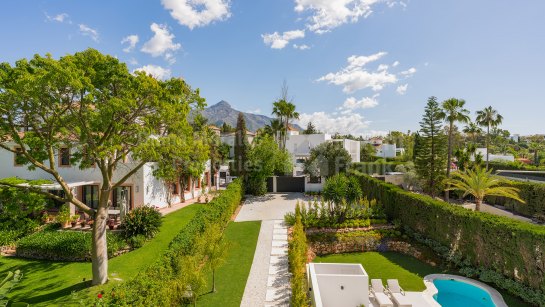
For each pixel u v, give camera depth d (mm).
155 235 17406
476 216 13570
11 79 9391
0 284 4082
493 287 12242
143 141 11977
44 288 11703
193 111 14266
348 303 10906
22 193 11242
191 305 10422
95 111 10922
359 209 20875
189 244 11891
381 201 22703
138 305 7340
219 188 36844
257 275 13047
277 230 19438
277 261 14570
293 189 34125
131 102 10477
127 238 16016
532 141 108812
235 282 12367
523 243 11234
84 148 12250
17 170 21875
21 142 10594
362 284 10914
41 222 18875
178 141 12430
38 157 11133
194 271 10055
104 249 12117
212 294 11352
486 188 23062
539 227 11328
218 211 17375
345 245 17172
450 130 32125
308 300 9938
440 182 29156
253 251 15859
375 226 19500
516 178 31344
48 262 14406
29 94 8875
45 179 20812
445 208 15508
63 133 11391
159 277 8969
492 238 12625
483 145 97562
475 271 13195
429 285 12719
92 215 11969
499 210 26219
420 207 17562
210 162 34875
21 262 14383
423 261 15406
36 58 9750
